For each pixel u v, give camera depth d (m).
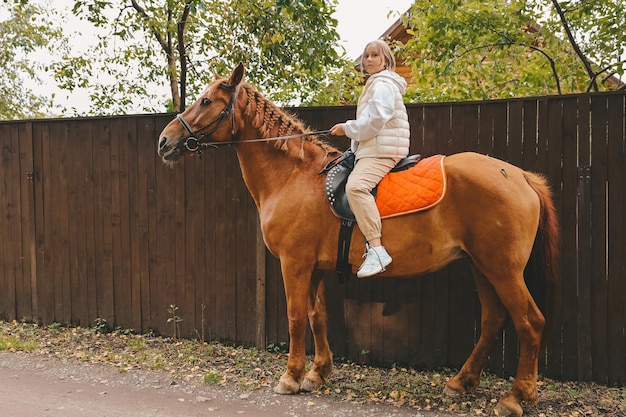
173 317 4.52
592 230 3.40
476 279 3.23
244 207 4.23
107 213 4.70
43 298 4.99
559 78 5.70
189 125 3.21
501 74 5.89
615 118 3.33
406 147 3.06
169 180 4.46
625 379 3.38
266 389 3.38
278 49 6.02
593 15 4.94
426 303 3.78
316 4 5.34
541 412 2.96
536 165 3.51
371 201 2.90
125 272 4.67
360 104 3.05
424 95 6.14
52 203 4.89
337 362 3.98
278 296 4.15
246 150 3.34
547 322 2.98
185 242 4.44
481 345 3.23
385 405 3.13
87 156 4.73
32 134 4.91
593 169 3.39
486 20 5.23
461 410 3.04
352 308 3.95
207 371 3.71
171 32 6.51
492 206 2.81
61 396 3.25
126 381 3.52
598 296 3.41
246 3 5.87
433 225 2.90
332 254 3.13
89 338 4.54
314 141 3.36
